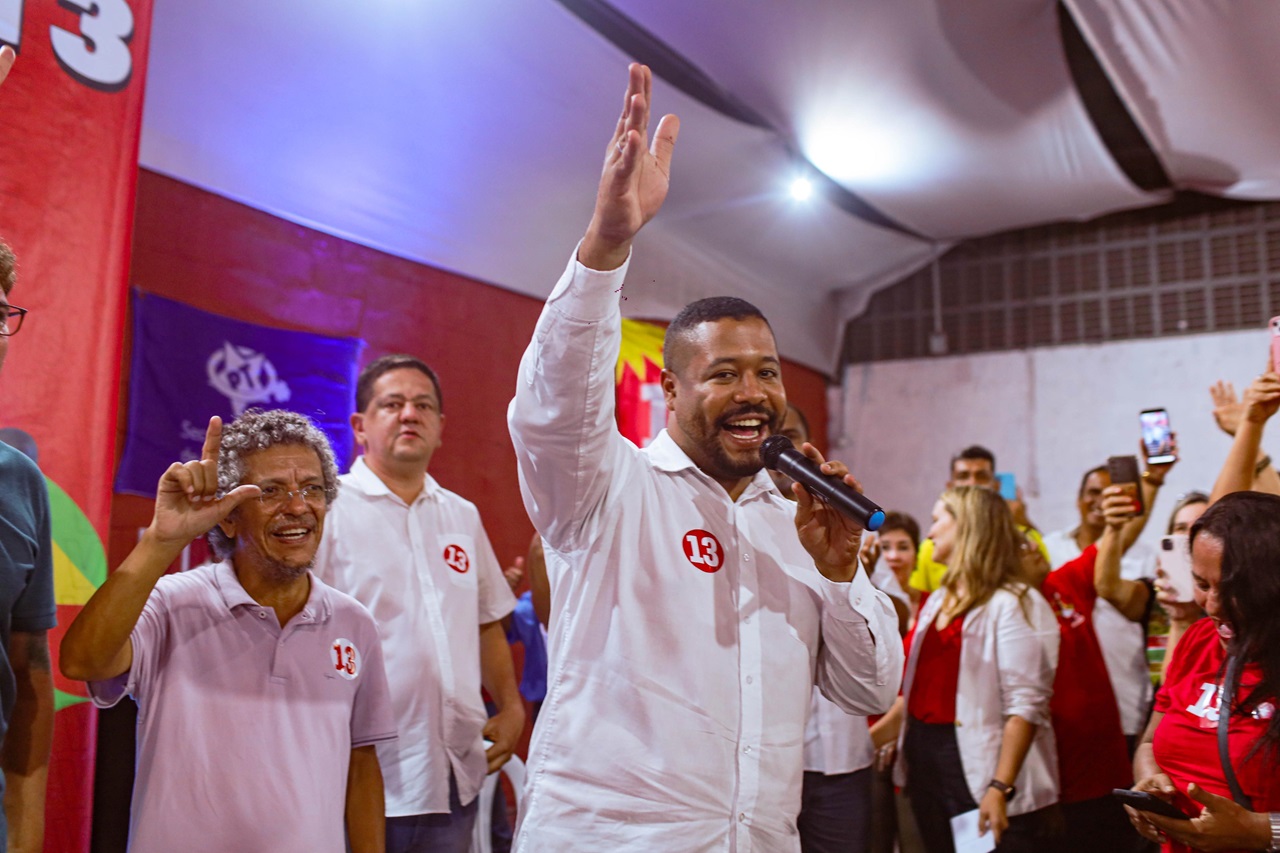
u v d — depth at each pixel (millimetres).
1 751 1607
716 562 1696
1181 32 5121
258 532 1893
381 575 2717
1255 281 7465
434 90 4309
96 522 2297
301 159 4066
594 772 1572
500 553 5109
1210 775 1968
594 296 1477
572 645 1649
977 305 8383
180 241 3697
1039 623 3062
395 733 2096
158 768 1772
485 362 5117
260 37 3666
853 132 5992
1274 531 1885
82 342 2299
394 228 4555
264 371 3928
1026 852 3010
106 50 2387
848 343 8875
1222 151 6480
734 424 1710
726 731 1601
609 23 4656
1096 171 6816
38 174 2238
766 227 7000
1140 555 4723
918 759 3174
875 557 3113
